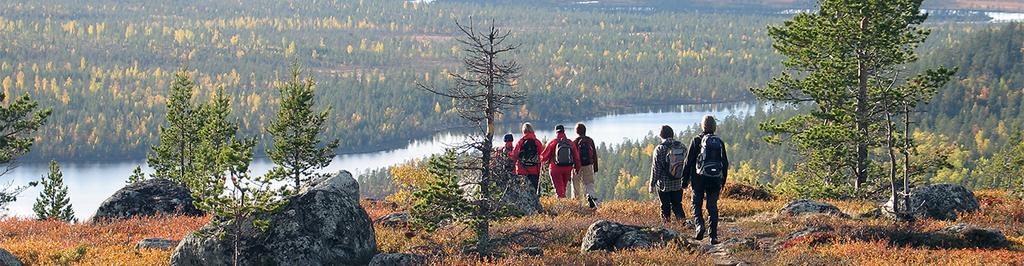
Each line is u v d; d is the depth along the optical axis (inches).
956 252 697.6
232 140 709.9
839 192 1593.3
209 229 735.1
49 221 1134.4
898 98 1501.0
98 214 1148.5
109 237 952.3
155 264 764.6
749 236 808.9
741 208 1045.8
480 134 736.3
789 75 1772.9
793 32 1708.9
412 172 1747.0
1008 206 995.9
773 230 829.2
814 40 1681.8
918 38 1653.5
